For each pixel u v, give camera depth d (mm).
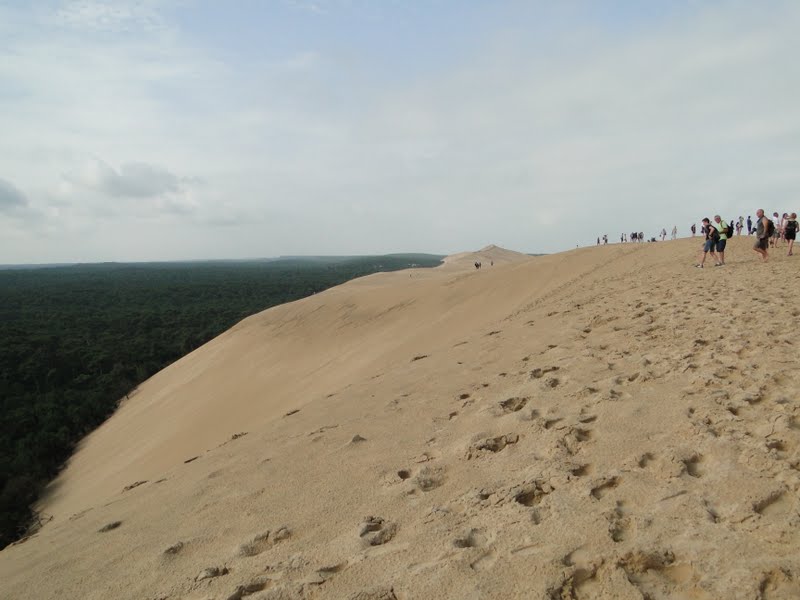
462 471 3936
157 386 27984
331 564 2953
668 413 4148
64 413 26797
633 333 7281
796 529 2455
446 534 3020
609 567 2439
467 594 2426
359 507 3686
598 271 19656
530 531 2844
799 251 16453
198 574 3189
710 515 2723
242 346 25844
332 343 22531
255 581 2918
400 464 4348
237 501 4293
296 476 4535
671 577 2379
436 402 5922
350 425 5688
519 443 4184
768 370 4734
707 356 5457
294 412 7402
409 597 2480
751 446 3332
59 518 15031
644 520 2768
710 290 10188
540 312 12047
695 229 32188
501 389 5828
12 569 4246
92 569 3736
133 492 5836
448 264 78438
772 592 2158
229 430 15609
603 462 3576
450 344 10711
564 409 4684
